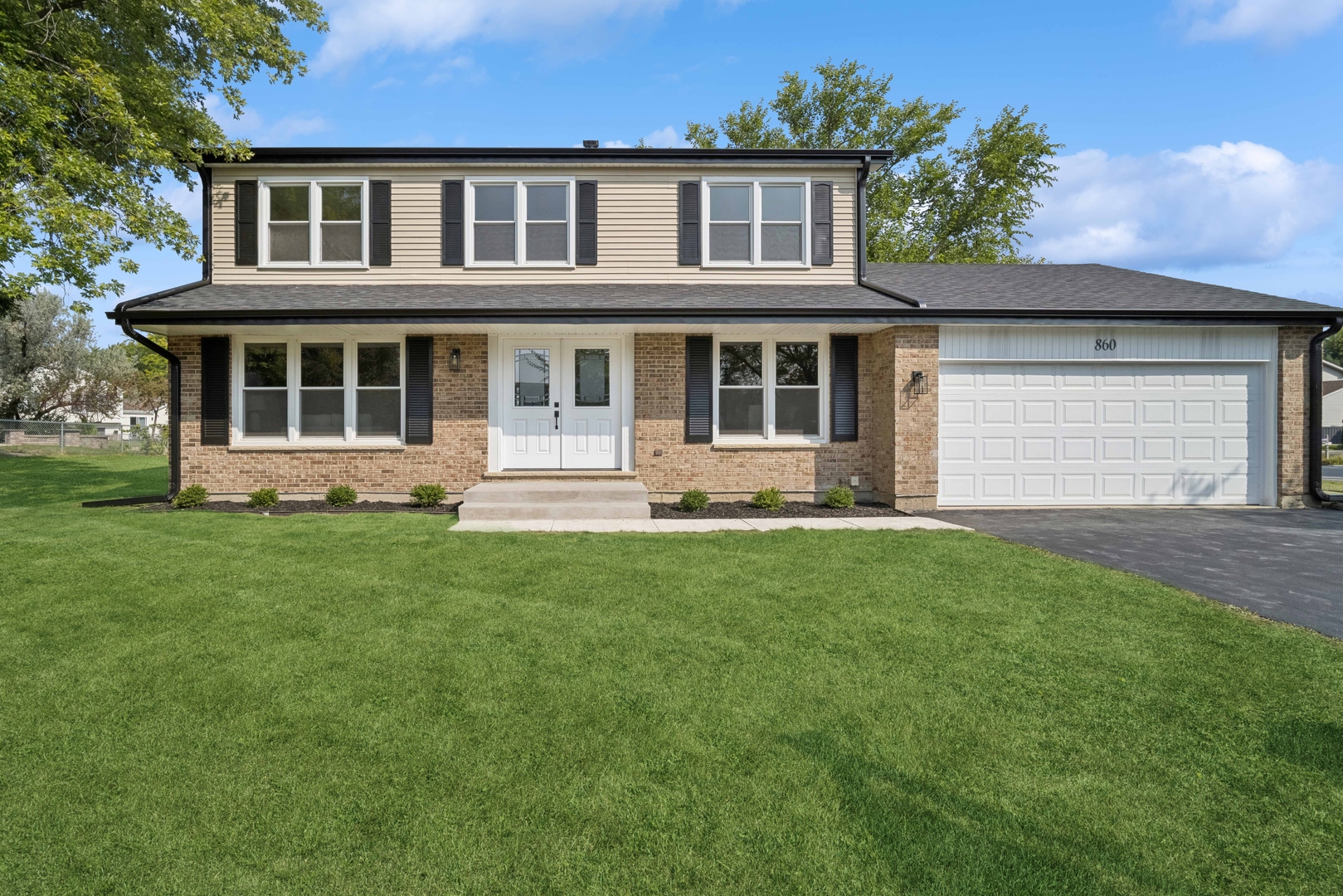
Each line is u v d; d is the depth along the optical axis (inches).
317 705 147.6
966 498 443.8
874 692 155.0
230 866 98.7
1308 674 163.9
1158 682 160.1
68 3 460.4
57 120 418.3
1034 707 148.0
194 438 447.5
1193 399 447.8
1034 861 100.0
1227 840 105.0
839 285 486.9
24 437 1038.4
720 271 485.7
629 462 459.5
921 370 429.4
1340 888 95.1
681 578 249.0
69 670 164.2
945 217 1112.2
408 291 455.8
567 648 180.9
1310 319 430.9
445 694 153.0
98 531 322.0
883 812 111.2
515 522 377.1
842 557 283.6
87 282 431.5
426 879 96.0
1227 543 317.1
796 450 460.4
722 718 142.5
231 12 464.1
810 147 1131.3
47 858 100.0
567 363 461.7
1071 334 441.1
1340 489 569.0
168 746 130.9
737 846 103.0
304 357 457.7
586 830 106.8
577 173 482.3
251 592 225.8
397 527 345.7
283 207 478.3
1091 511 426.6
